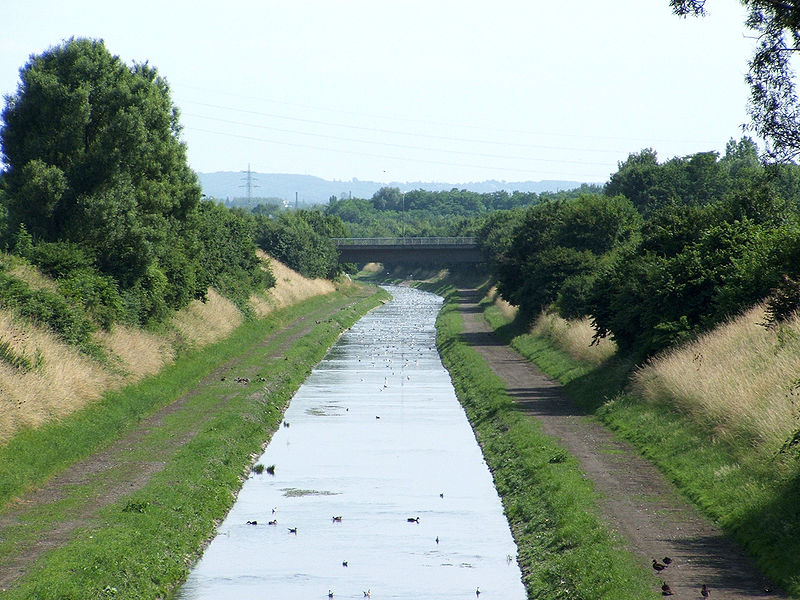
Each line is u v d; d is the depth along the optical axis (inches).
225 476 1368.1
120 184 2234.3
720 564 868.6
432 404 2106.3
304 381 2471.7
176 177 2751.0
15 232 2106.3
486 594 938.1
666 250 2138.3
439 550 1083.9
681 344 1775.3
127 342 1998.0
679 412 1432.1
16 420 1307.8
